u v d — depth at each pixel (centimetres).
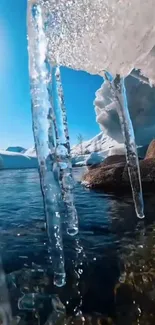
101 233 592
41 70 323
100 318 310
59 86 391
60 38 340
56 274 380
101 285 372
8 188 1286
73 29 333
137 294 334
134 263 415
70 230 576
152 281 350
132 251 465
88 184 1177
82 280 391
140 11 297
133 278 370
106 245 513
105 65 368
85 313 321
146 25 309
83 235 580
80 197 1005
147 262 408
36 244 565
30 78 327
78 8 315
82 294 358
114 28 318
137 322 292
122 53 343
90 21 322
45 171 342
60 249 376
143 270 385
